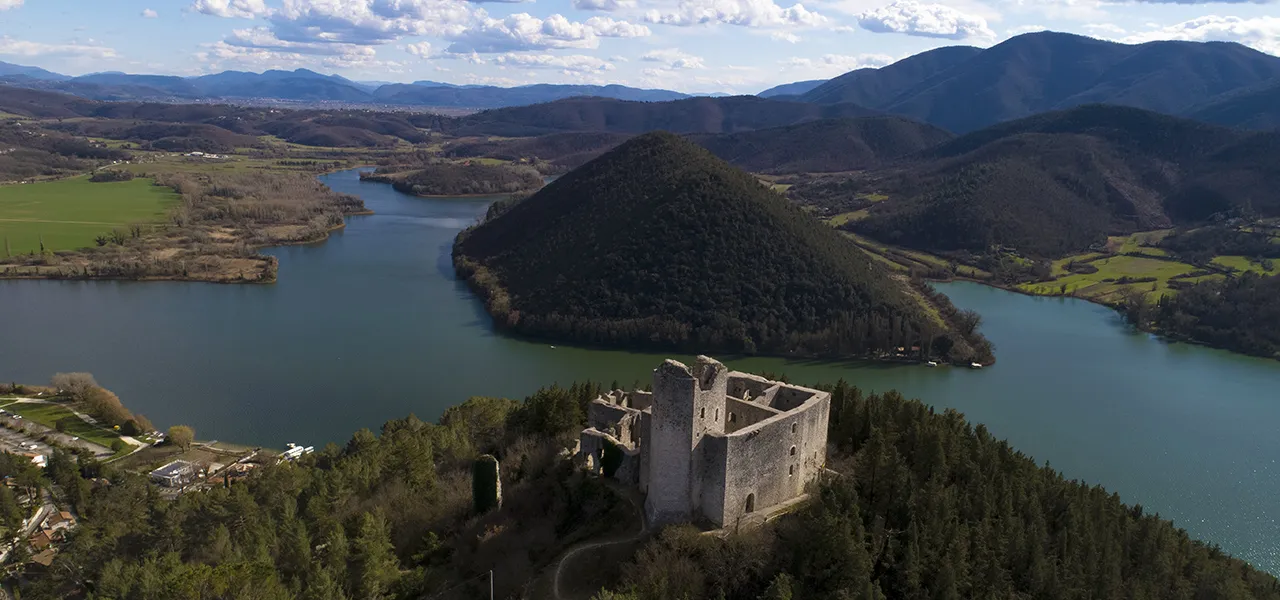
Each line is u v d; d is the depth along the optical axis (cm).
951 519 7512
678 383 7300
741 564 6944
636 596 6462
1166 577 7850
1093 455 14288
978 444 9531
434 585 7825
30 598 8906
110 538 9062
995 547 7362
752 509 7819
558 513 8481
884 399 10981
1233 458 14238
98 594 7450
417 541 8775
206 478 12450
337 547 7850
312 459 12125
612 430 9162
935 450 8619
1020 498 8281
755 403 8575
